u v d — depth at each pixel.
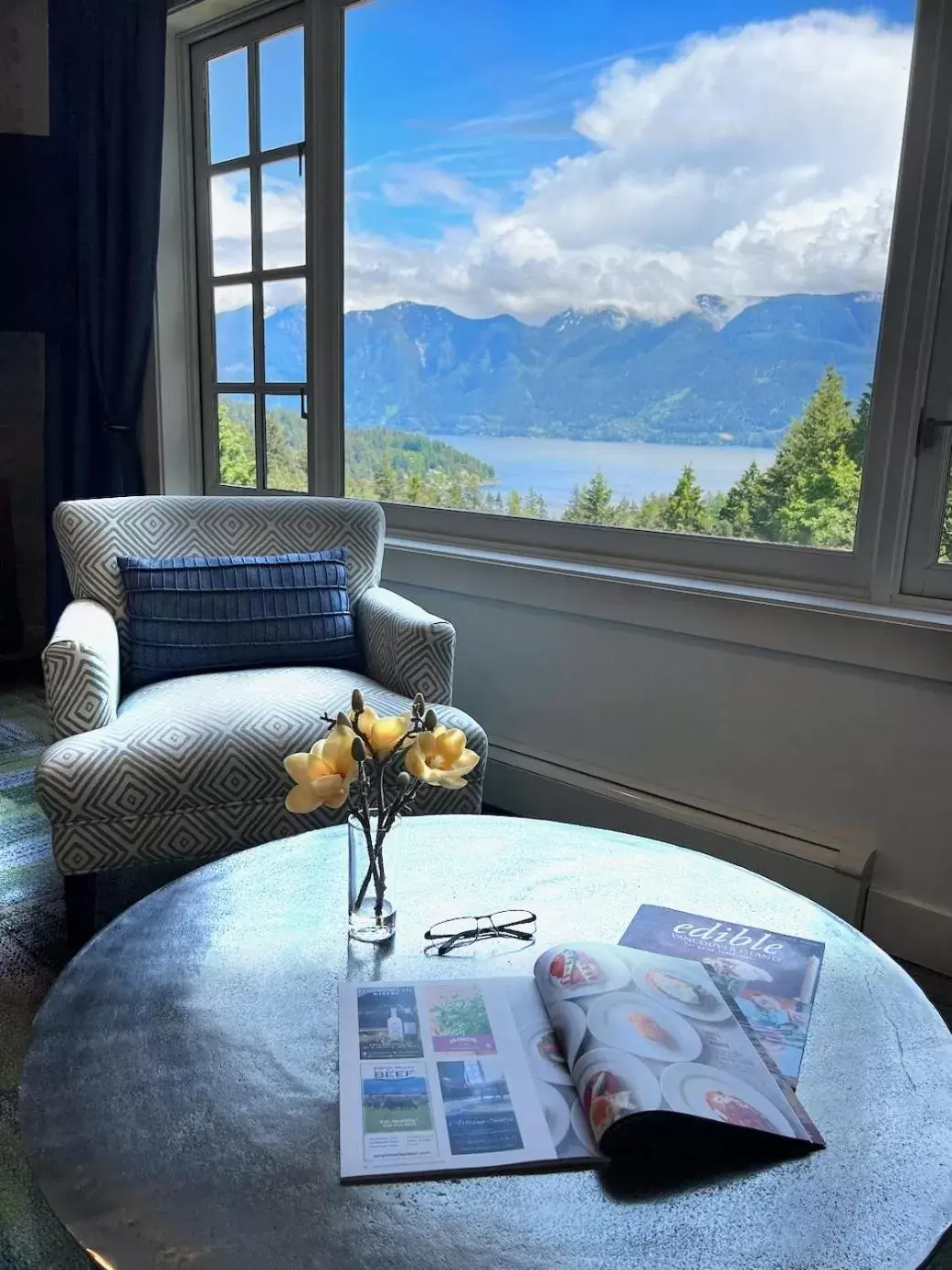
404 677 1.83
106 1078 0.80
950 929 1.69
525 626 2.22
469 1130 0.74
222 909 1.06
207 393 3.02
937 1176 0.71
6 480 3.42
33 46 3.21
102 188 2.87
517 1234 0.65
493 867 1.17
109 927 1.03
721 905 1.09
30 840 2.13
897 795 1.72
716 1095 0.75
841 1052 0.84
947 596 1.69
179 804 1.57
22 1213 1.15
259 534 2.15
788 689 1.82
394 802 0.99
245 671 1.94
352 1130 0.74
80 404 3.03
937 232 1.59
